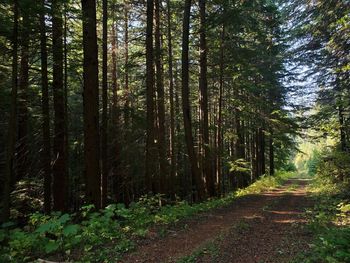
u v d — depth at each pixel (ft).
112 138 72.18
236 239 31.35
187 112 56.90
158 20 67.15
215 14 58.08
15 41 35.32
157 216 40.19
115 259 25.02
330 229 31.04
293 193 79.51
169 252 27.32
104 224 31.19
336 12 51.11
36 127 60.75
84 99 37.24
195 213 46.50
